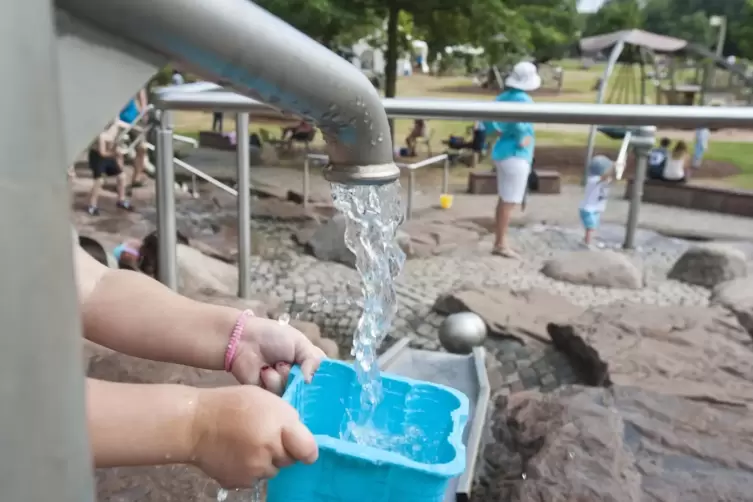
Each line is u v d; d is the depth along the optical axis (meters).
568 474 1.65
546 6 7.97
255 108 2.25
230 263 4.22
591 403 2.01
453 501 1.63
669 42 8.61
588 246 5.04
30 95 0.34
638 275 4.18
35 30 0.34
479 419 1.99
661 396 2.09
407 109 1.94
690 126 1.82
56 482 0.37
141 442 0.67
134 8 0.45
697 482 1.65
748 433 1.90
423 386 1.00
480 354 2.44
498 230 4.67
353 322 3.29
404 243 4.54
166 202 2.49
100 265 1.00
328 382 1.03
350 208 0.86
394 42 7.17
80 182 5.84
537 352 3.02
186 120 10.06
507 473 1.82
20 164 0.34
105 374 1.92
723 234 5.60
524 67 4.57
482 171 7.04
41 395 0.36
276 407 0.71
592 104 1.88
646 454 1.79
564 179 7.52
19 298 0.34
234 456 0.69
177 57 0.49
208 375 1.97
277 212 5.35
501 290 3.66
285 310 3.31
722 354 2.58
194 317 0.96
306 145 7.93
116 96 0.46
